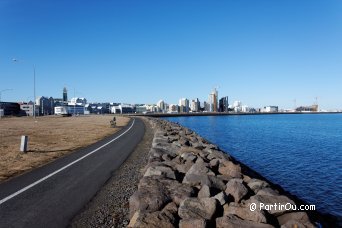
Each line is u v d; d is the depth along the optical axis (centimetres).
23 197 978
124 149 2277
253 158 3088
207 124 10894
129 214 803
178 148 1831
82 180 1233
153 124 5397
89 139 3070
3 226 739
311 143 4588
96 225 758
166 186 876
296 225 653
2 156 1848
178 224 666
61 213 837
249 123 11769
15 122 7381
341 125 10156
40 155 1920
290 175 2259
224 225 651
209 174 1048
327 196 1695
